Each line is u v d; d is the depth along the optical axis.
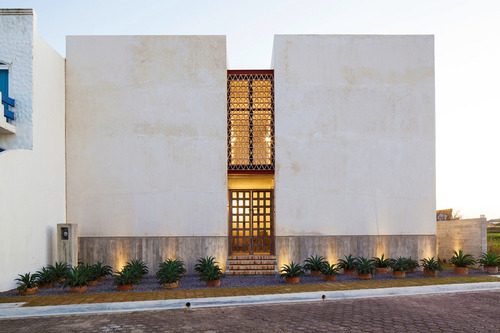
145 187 12.19
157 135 12.30
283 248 12.08
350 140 12.45
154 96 12.38
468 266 12.10
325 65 12.54
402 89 12.60
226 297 8.32
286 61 12.49
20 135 10.29
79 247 12.02
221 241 12.06
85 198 12.14
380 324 6.50
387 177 12.43
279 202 12.19
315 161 12.34
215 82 12.43
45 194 10.87
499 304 7.84
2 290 8.86
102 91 12.34
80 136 12.26
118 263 11.99
